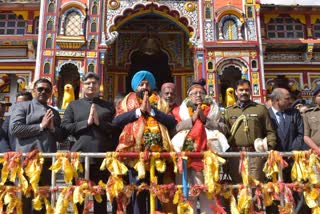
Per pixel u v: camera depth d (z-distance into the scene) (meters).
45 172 5.68
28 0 16.09
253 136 6.04
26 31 16.09
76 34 14.66
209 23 15.07
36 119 5.68
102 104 5.98
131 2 15.09
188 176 5.38
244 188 5.11
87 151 5.52
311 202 5.09
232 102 13.91
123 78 16.67
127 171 5.29
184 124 5.59
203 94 6.05
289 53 16.70
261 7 16.27
